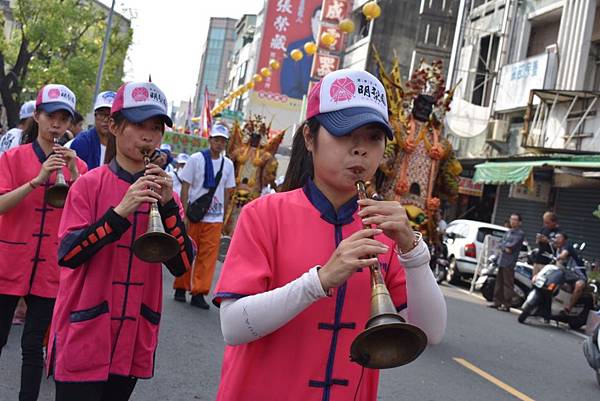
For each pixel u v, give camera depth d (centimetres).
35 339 399
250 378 215
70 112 453
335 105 214
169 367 556
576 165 1548
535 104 2009
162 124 329
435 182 783
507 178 1747
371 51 3684
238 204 1225
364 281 221
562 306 1165
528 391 655
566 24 1962
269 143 1254
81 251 299
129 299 312
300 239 220
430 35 3450
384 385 604
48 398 458
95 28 3331
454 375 678
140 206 319
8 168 440
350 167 216
